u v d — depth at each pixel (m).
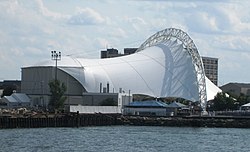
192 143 147.50
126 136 164.88
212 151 128.62
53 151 115.94
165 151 124.56
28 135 154.00
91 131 184.88
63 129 191.50
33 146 123.88
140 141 147.75
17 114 194.38
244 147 140.50
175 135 177.25
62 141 138.62
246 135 186.38
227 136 179.50
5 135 151.50
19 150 115.19
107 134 171.25
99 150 121.50
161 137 165.25
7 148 118.06
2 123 183.62
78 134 166.38
